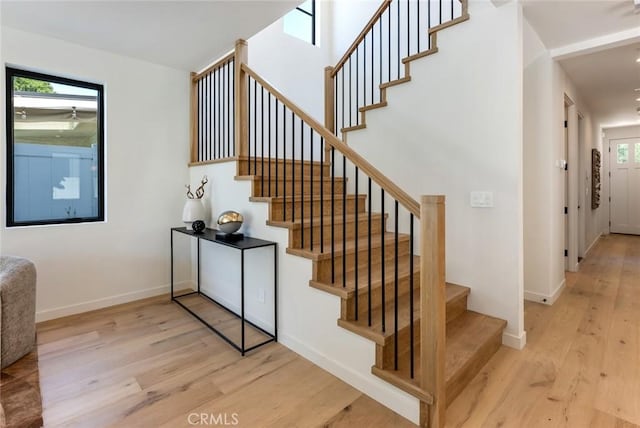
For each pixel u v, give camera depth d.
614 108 5.45
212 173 3.23
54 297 2.82
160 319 2.84
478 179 2.46
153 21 2.53
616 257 5.21
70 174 3.00
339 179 3.43
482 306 2.50
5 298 1.91
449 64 2.58
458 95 2.54
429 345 1.54
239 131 2.91
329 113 3.69
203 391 1.86
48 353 2.25
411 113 2.84
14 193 2.74
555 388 1.88
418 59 2.77
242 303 2.27
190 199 3.21
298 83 4.53
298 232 2.39
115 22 2.53
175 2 2.28
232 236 2.67
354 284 2.08
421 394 1.56
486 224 2.44
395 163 2.97
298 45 4.54
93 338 2.48
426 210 1.53
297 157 4.42
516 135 2.27
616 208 7.41
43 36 2.72
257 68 4.06
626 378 1.97
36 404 1.67
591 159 5.93
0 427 1.50
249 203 2.74
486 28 2.38
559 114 3.48
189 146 3.62
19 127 2.76
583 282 3.91
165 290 3.48
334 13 4.95
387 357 1.80
